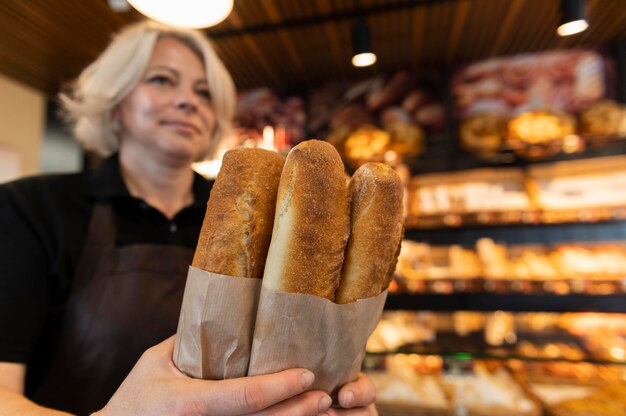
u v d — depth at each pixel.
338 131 2.60
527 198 2.15
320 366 0.50
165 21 1.18
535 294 2.03
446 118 2.43
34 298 0.77
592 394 1.39
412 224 2.26
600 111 2.14
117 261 0.88
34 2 1.90
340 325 0.48
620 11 1.96
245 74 2.62
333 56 2.42
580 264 1.98
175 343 0.50
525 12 1.98
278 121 2.78
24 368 0.73
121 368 0.82
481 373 1.54
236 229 0.49
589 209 2.01
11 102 2.72
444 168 2.37
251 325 0.48
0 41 2.24
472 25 2.10
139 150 1.05
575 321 1.91
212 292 0.47
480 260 2.15
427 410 1.42
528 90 2.34
